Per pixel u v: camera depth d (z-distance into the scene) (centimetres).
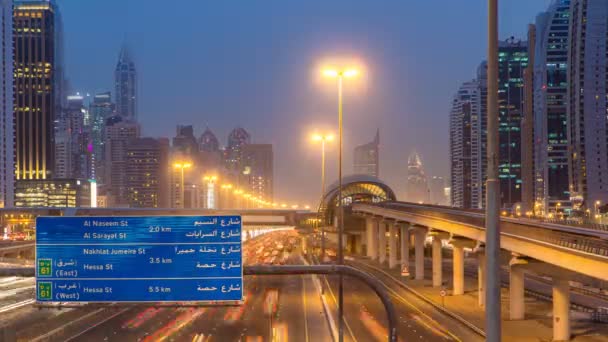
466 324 7838
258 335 6888
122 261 3198
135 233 3203
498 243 2038
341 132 6438
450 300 10094
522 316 8425
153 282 3191
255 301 9962
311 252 19900
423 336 7081
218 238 3192
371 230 19225
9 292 11781
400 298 10675
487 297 2030
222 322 7906
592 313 8244
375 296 10762
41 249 3203
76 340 6812
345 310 9012
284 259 17875
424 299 10369
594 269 5662
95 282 3194
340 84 6631
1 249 16888
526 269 7744
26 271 3200
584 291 10850
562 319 7094
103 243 3203
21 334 7262
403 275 12625
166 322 8044
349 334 6981
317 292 11175
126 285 3192
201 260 3189
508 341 7025
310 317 8256
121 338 6906
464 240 10738
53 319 8475
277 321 7919
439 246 12206
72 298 3189
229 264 3183
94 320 8338
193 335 6981
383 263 17525
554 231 7162
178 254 3197
